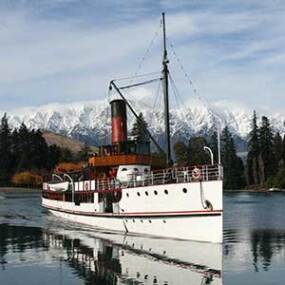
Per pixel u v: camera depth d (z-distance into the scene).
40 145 178.88
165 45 48.69
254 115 165.00
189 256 34.44
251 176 162.00
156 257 34.38
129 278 28.89
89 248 38.62
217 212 37.62
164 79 48.66
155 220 41.62
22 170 170.25
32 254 36.69
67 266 32.31
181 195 39.47
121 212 45.34
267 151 159.88
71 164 165.88
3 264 33.19
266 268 30.98
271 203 92.12
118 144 50.03
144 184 42.62
